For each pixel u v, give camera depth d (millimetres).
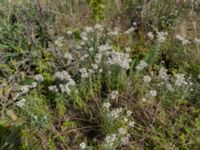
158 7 3889
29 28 3248
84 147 2287
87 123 2682
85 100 2801
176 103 2848
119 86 2885
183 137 2549
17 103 2467
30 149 2385
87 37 3248
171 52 3420
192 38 3586
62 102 2689
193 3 4012
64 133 2580
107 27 3637
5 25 3172
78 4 3898
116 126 2527
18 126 2469
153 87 2916
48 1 3699
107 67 2898
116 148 2475
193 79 3104
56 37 3346
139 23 3812
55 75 2902
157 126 2678
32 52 3092
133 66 3158
